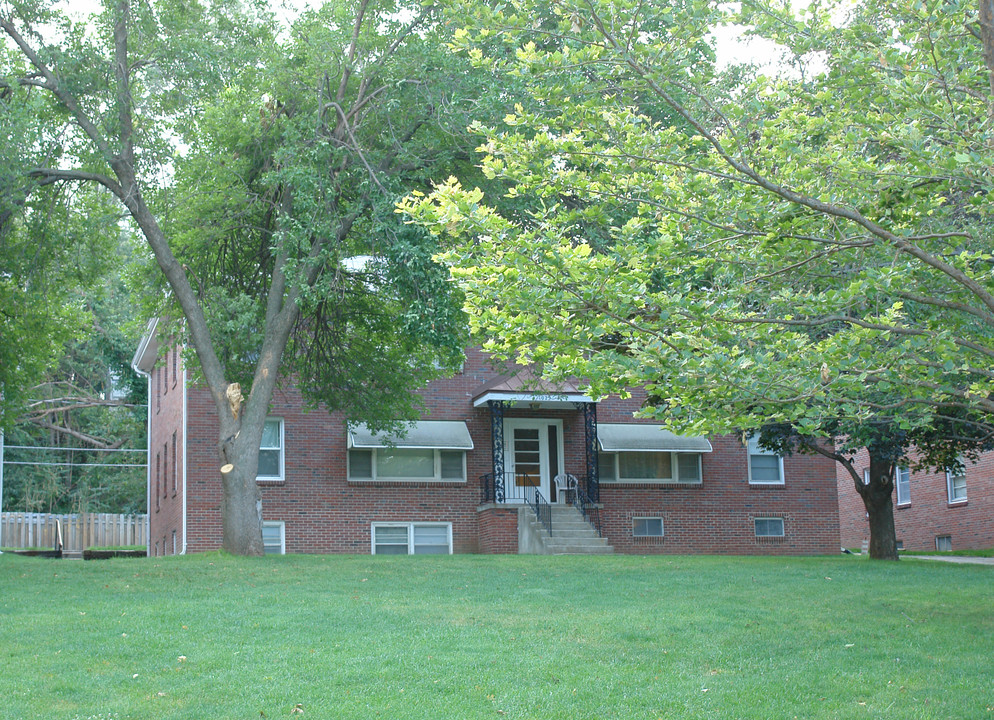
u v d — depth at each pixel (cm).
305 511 2673
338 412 2741
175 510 2842
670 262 986
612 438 2831
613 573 1747
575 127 1058
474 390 2828
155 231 1978
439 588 1537
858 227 969
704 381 920
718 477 2927
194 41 1912
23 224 2109
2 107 1727
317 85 1916
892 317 930
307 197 1795
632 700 930
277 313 2025
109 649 1066
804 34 984
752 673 1027
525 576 1697
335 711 884
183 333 2295
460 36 909
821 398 929
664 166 952
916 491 3534
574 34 909
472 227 890
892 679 1005
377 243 1870
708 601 1420
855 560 2170
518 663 1044
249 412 1978
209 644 1102
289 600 1390
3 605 1315
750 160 948
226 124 2000
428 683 966
